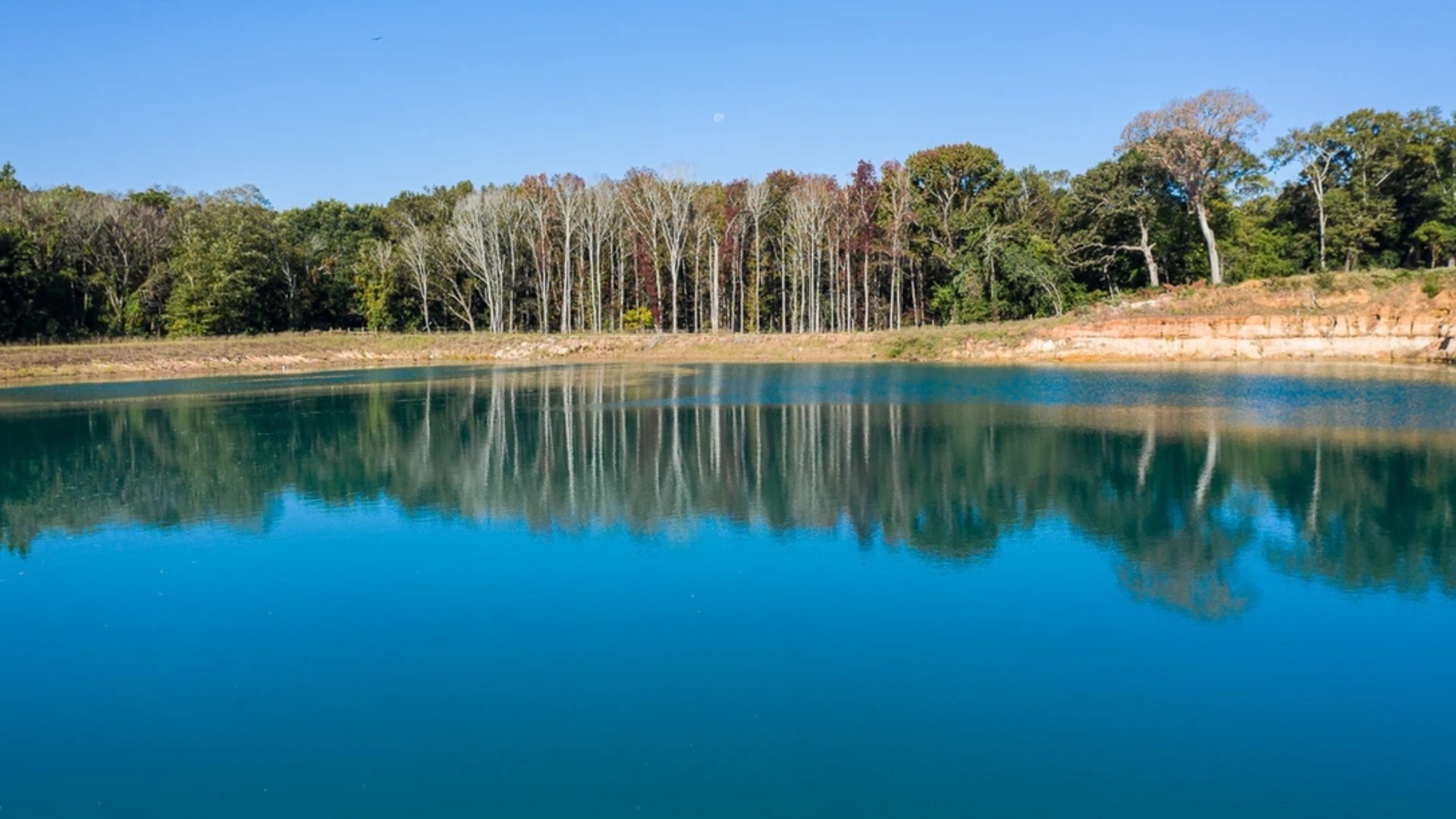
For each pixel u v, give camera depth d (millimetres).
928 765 11461
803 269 90750
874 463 29203
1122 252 79250
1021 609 16500
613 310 97375
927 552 19812
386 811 10734
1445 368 51844
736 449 32406
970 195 86312
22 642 15812
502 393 51812
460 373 65812
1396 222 72625
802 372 61062
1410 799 10734
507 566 19297
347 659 14812
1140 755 11688
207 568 19578
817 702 13094
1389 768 11359
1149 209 73250
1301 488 24594
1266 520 21844
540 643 15250
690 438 35062
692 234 94812
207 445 34781
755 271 91500
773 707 12969
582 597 17391
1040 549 19953
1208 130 66812
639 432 36594
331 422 40781
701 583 18031
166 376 66875
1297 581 17812
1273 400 40688
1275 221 81562
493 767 11594
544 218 92812
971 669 14094
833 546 20406
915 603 16828
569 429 37688
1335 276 61625
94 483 28141
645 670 14164
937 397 45250
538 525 22562
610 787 11086
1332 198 71938
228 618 16688
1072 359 63156
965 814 10453
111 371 67812
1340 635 15305
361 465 30531
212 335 83312
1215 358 60344
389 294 94375
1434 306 56812
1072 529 21453
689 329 100500
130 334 86062
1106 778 11164
